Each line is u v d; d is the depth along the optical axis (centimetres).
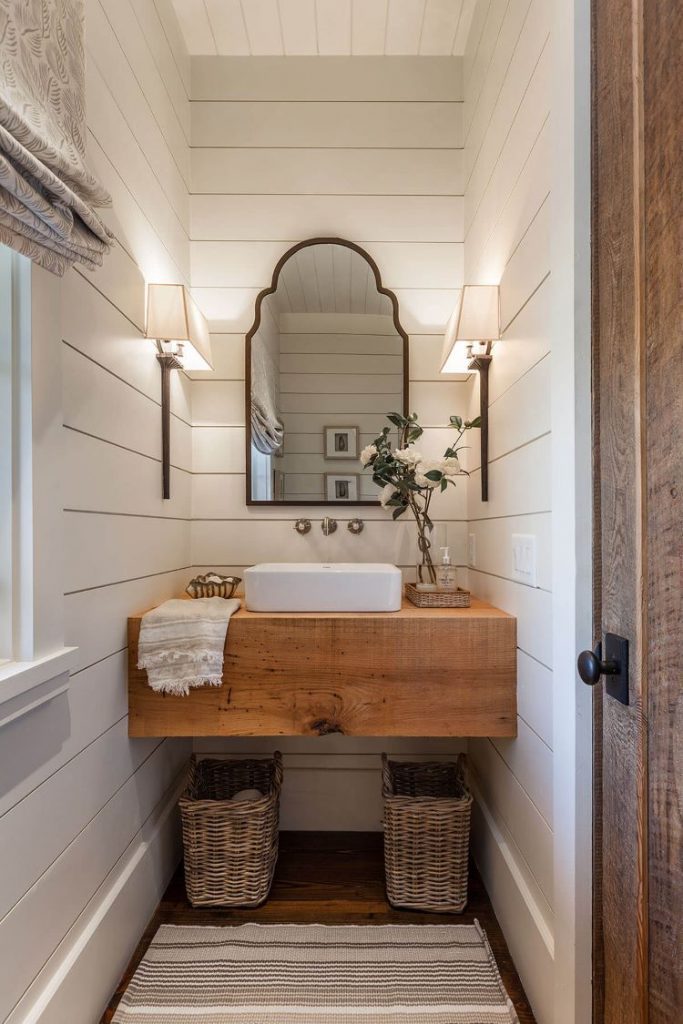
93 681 117
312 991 122
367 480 198
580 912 96
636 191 78
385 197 199
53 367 100
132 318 141
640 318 78
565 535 101
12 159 76
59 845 101
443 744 192
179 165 185
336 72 199
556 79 103
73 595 108
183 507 187
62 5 92
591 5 95
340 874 166
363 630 136
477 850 170
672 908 70
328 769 193
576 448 97
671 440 70
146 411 151
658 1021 73
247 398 196
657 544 74
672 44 69
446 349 169
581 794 97
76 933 107
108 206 107
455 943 136
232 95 198
